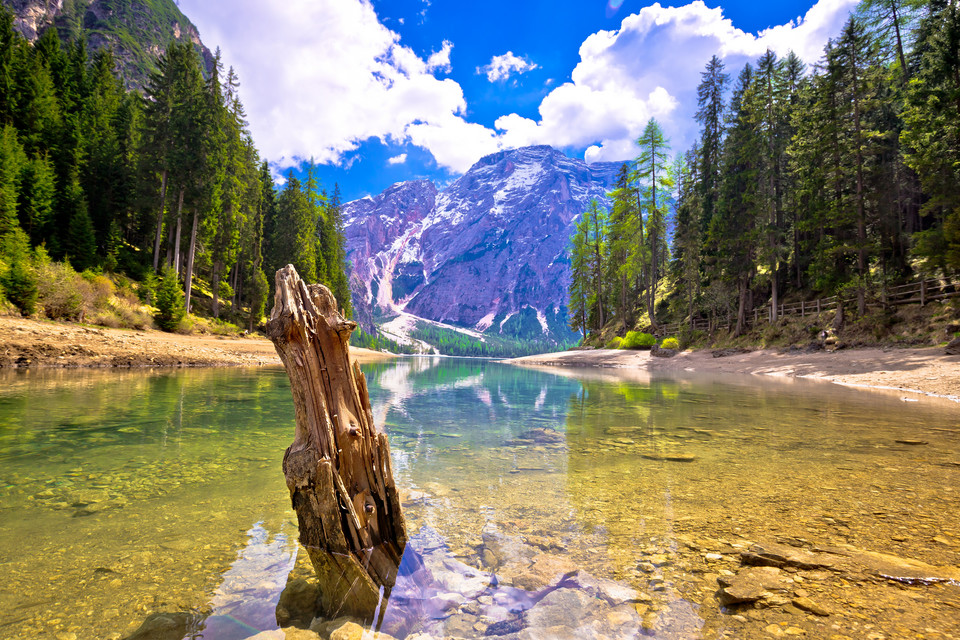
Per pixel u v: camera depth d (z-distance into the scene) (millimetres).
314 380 2455
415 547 2346
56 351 13992
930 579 1898
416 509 2963
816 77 25781
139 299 26703
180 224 31906
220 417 6359
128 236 39406
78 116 39094
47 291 18422
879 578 1914
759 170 30938
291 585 1915
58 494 3125
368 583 1956
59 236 28906
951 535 2436
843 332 21656
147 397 8109
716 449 4848
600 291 54594
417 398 10477
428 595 1852
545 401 9828
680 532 2535
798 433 5789
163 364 16609
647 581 1929
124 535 2436
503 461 4332
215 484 3406
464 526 2656
